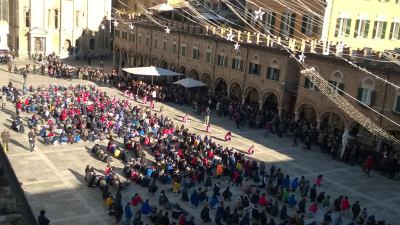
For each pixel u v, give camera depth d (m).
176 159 39.62
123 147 45.16
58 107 54.09
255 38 61.28
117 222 30.03
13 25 96.50
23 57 96.81
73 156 41.84
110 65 99.00
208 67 68.06
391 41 65.00
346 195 37.78
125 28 91.12
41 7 97.12
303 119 54.91
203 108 62.50
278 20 63.78
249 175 39.44
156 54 81.00
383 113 44.69
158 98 66.62
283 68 55.47
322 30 56.78
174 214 31.05
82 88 67.00
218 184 36.28
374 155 44.88
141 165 38.53
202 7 84.81
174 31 74.94
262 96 59.19
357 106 47.03
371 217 31.19
